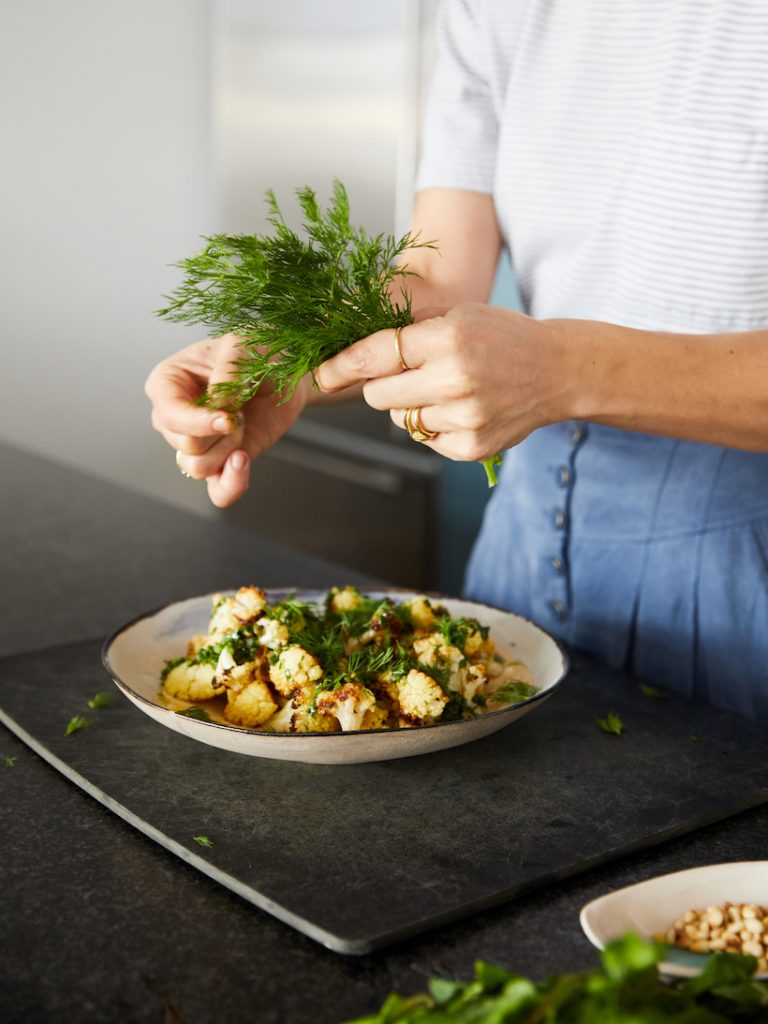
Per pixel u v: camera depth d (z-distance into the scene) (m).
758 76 0.93
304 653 0.79
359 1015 0.58
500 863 0.69
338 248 0.79
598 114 1.01
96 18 2.72
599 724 0.85
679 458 1.04
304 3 2.46
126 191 2.87
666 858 0.71
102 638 1.00
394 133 2.28
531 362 0.74
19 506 1.42
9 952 0.62
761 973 0.58
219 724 0.74
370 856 0.69
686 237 0.98
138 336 2.97
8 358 2.80
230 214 2.87
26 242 2.76
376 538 2.52
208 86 2.92
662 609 1.06
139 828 0.73
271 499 2.84
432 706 0.77
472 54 1.09
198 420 0.85
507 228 1.10
